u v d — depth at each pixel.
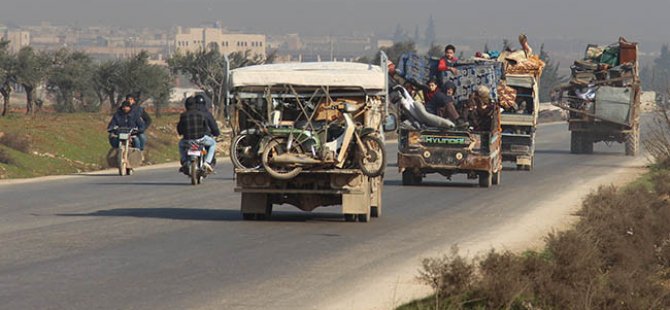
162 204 52.78
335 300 26.72
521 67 89.56
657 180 70.50
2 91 154.38
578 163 99.31
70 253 34.06
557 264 30.86
